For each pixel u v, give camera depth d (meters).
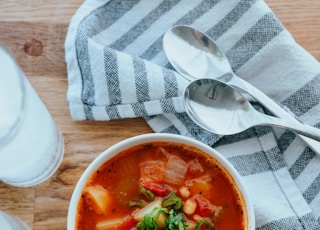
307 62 0.51
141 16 0.53
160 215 0.45
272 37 0.51
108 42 0.53
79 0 0.53
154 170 0.47
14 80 0.45
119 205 0.47
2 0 0.53
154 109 0.50
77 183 0.47
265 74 0.52
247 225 0.45
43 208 0.49
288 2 0.53
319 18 0.53
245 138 0.51
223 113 0.50
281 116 0.49
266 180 0.50
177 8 0.53
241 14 0.52
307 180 0.50
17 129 0.45
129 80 0.50
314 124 0.51
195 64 0.52
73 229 0.45
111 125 0.51
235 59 0.52
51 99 0.52
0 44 0.52
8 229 0.47
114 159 0.47
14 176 0.49
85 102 0.50
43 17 0.53
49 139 0.48
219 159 0.46
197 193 0.46
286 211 0.48
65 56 0.52
